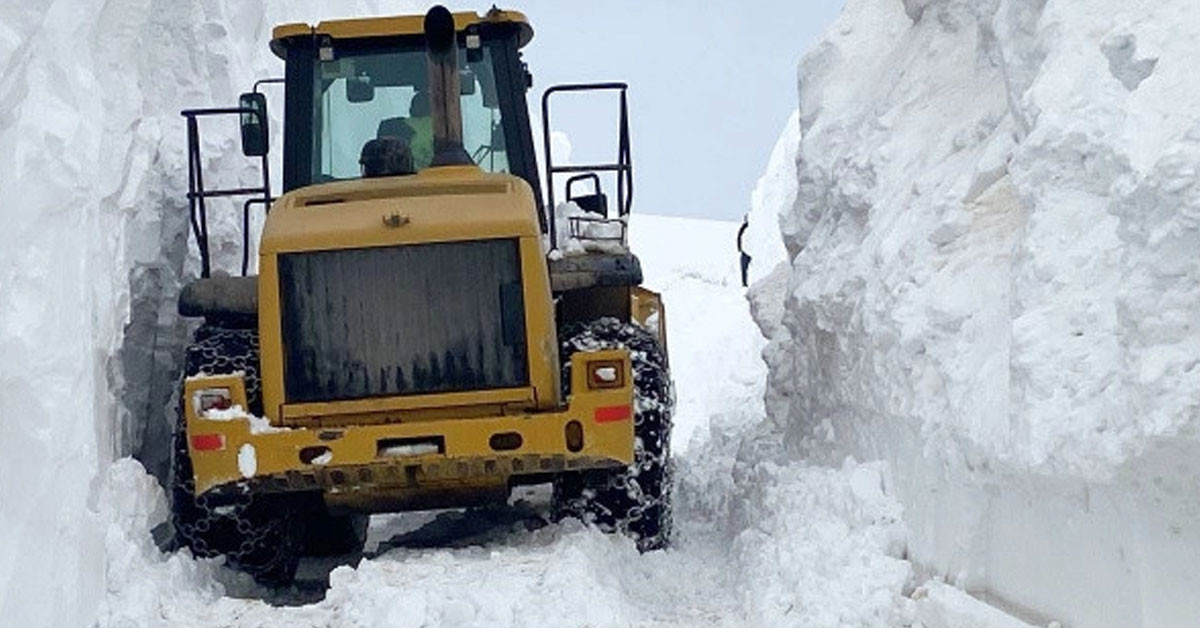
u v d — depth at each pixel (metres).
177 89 12.02
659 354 9.44
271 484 8.33
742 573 8.03
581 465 8.39
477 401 8.52
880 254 7.93
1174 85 5.26
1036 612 5.50
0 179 6.32
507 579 7.37
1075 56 6.08
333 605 7.38
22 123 6.71
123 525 7.81
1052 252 5.60
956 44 9.12
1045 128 5.84
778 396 11.12
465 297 8.55
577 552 7.75
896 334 7.20
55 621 6.26
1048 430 5.16
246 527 8.80
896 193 8.43
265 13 16.11
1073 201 5.70
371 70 10.04
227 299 9.11
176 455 8.78
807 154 10.50
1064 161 5.77
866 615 6.40
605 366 8.40
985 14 8.20
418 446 8.27
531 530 9.45
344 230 8.52
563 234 9.73
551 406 8.58
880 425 7.52
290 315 8.52
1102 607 4.97
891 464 7.25
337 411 8.45
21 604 5.90
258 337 8.83
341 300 8.52
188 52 12.17
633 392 8.84
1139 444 4.51
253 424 8.26
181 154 11.27
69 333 6.82
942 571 6.37
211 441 8.24
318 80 10.01
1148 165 4.91
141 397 9.75
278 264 8.53
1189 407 4.36
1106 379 5.05
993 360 6.21
